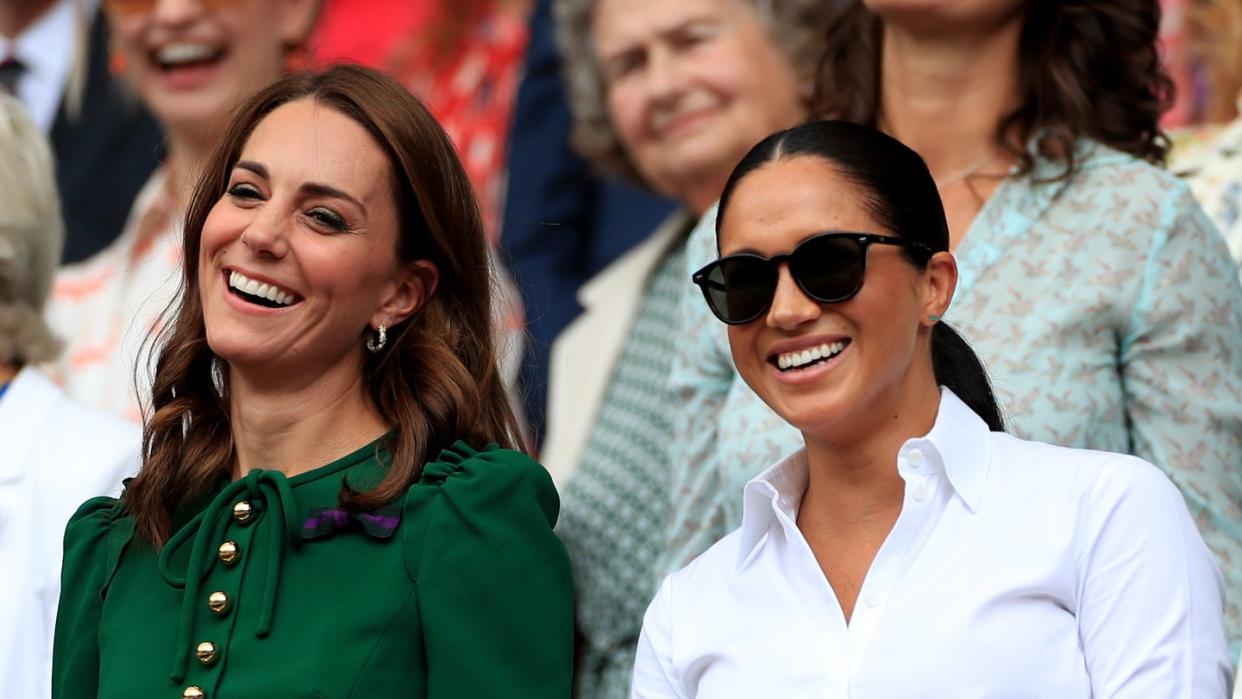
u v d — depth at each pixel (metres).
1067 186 17.30
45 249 20.03
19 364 19.52
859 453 14.16
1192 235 16.92
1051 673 13.20
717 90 22.53
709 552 14.88
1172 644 13.15
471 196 15.47
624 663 20.69
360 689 13.85
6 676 17.58
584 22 23.77
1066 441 16.25
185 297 15.63
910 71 18.36
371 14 30.64
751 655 14.05
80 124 30.02
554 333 25.80
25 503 18.17
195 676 14.19
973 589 13.45
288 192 14.70
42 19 30.75
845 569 14.16
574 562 21.36
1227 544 16.33
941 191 17.97
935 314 14.29
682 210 23.69
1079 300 16.64
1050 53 17.95
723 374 18.28
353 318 14.86
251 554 14.59
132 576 15.07
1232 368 16.75
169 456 15.40
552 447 22.77
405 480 14.68
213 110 26.48
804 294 13.88
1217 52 25.33
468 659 13.96
